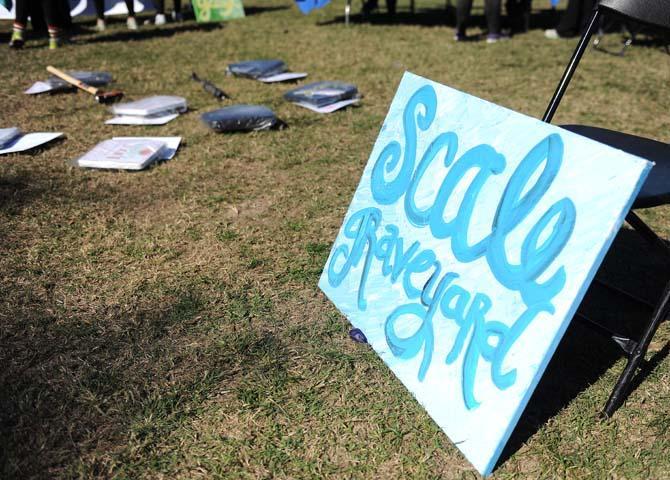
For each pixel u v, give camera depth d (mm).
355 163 3182
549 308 1292
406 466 1416
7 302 1985
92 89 4207
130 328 1870
